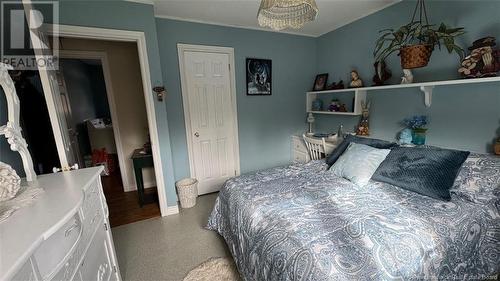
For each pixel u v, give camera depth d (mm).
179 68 2787
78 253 995
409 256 1012
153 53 2281
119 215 2709
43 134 1725
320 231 1140
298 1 1146
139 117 3453
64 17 1876
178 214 2693
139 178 2881
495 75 1545
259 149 3490
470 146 1857
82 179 1225
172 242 2148
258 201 1557
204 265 1807
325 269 915
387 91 2473
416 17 2119
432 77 2045
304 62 3516
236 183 1945
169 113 2834
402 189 1622
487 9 1665
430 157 1631
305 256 985
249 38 3102
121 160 3439
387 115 2506
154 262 1875
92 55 3119
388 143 2080
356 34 2803
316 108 3445
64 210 865
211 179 3256
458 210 1310
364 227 1152
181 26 2717
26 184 1165
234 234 1655
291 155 3738
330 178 1931
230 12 2543
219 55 2980
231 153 3318
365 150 1962
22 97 1589
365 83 2756
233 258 1827
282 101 3496
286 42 3336
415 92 2203
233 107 3188
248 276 1365
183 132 2957
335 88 3068
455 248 1150
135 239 2211
